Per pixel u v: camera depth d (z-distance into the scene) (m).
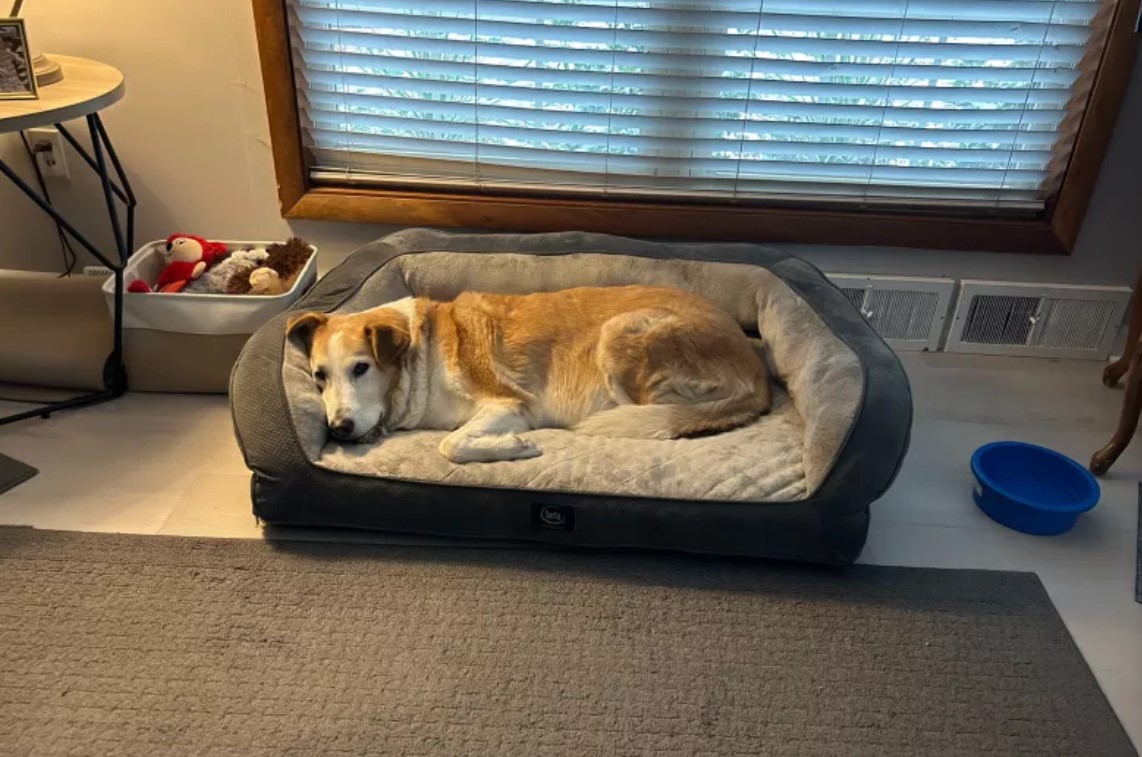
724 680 1.45
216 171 2.45
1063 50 2.21
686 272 2.21
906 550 1.77
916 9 2.20
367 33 2.25
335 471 1.65
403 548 1.71
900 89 2.29
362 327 1.77
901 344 2.57
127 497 1.82
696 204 2.46
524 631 1.52
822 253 2.50
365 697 1.39
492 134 2.40
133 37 2.26
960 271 2.50
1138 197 2.35
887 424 1.65
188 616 1.52
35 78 1.84
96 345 2.14
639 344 1.87
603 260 2.22
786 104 2.32
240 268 2.21
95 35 2.26
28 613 1.51
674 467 1.67
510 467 1.67
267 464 1.65
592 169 2.46
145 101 2.35
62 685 1.39
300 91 2.34
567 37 2.25
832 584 1.66
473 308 1.94
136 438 2.01
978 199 2.46
